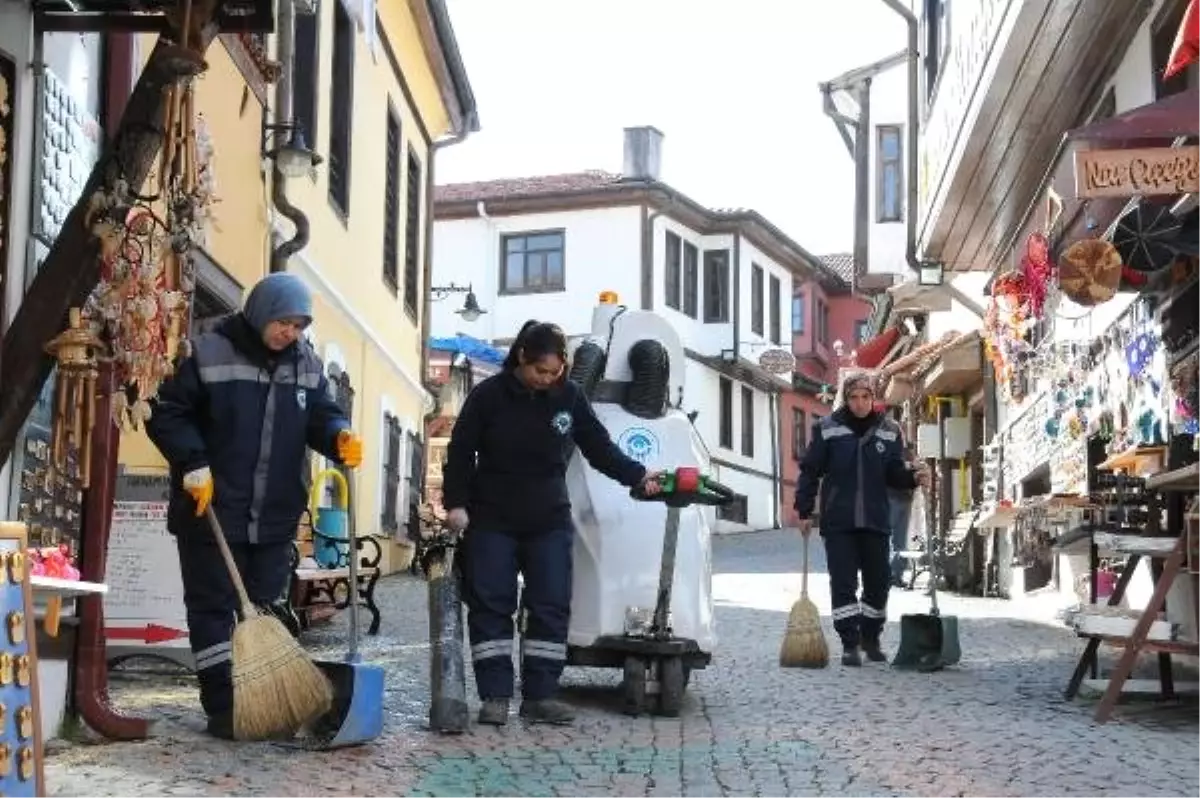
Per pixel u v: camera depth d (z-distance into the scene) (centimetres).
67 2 640
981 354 1873
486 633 667
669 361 787
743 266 4131
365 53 1725
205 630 613
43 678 580
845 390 980
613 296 803
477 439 672
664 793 525
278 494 625
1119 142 774
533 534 678
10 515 600
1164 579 707
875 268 2403
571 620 718
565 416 674
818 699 772
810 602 931
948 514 2133
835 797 519
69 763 550
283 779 530
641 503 733
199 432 620
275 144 1240
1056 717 707
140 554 808
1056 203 1033
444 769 562
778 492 4466
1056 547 948
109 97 740
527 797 517
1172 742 632
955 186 1419
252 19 680
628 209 3816
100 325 589
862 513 953
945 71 1466
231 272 1123
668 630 707
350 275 1689
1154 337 1027
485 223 3928
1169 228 862
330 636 1084
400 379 2098
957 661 921
